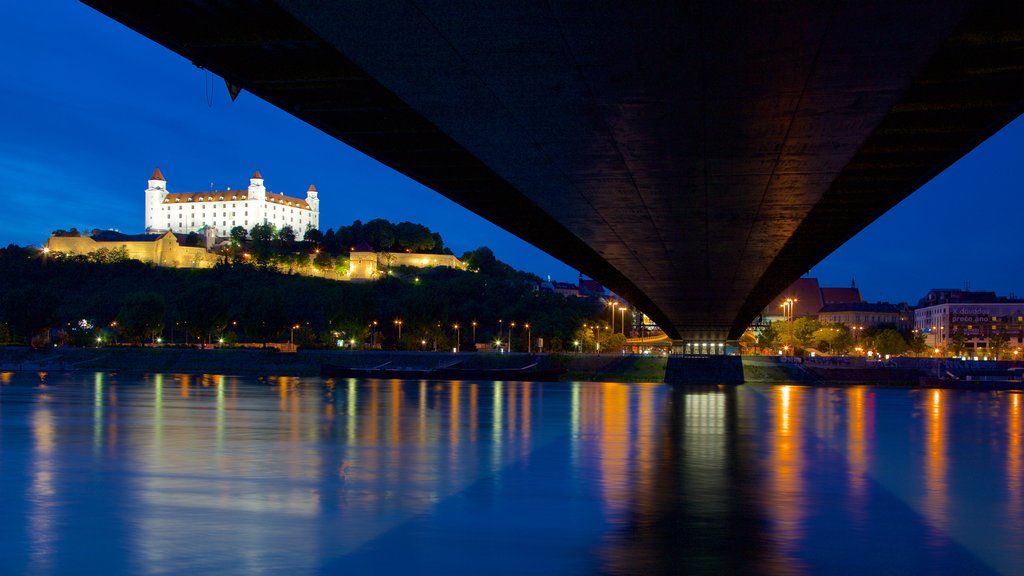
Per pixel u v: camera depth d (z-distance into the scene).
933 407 83.44
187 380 130.00
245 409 71.12
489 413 68.88
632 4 20.81
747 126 31.62
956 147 37.53
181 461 39.19
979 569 22.25
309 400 84.12
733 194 43.94
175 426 55.62
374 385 122.62
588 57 24.80
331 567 22.02
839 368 157.88
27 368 162.88
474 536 25.25
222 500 30.12
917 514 28.70
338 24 22.55
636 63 25.19
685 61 24.92
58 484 33.00
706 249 63.25
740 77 26.22
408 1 20.89
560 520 27.34
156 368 171.88
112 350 182.38
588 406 78.75
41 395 89.00
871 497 31.67
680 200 45.59
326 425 57.06
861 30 22.30
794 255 70.25
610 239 59.22
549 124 31.80
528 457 41.44
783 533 25.84
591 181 41.41
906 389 128.50
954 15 21.19
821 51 23.94
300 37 25.81
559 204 47.31
